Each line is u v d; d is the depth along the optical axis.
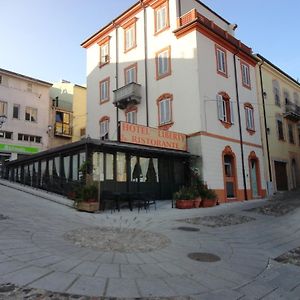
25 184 21.28
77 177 15.88
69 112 36.97
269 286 5.55
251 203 19.19
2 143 29.95
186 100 20.48
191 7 23.31
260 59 26.80
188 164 19.72
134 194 14.62
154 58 23.09
